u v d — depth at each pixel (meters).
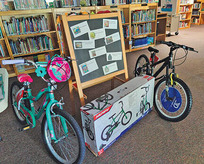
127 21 4.65
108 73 1.85
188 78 3.02
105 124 1.48
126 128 1.78
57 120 1.48
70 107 2.37
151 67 2.25
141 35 5.08
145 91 1.87
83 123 1.52
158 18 5.22
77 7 3.80
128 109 1.71
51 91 1.31
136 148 1.61
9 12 3.15
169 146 1.62
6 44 3.37
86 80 1.70
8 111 2.34
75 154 1.49
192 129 1.82
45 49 3.83
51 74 1.19
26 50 3.65
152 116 2.07
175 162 1.45
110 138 1.60
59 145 1.55
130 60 4.23
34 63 1.18
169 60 1.83
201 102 2.28
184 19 7.98
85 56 1.65
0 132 1.93
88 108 1.44
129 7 4.44
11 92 2.00
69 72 1.28
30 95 1.62
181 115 1.80
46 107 1.32
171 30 6.46
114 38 1.84
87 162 1.49
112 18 1.79
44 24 3.66
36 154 1.61
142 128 1.87
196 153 1.52
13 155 1.60
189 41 5.57
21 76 1.52
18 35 3.43
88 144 1.59
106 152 1.59
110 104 1.48
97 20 1.67
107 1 4.25
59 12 3.65
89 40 1.65
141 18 4.85
